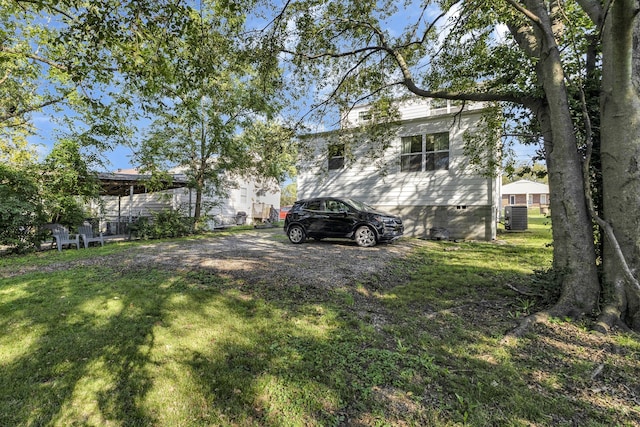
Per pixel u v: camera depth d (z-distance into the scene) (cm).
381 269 613
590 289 360
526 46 459
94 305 404
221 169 1466
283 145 869
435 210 1159
